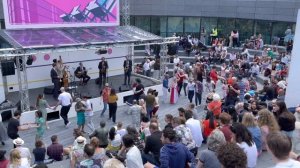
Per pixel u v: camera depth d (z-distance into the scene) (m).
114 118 14.49
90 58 19.59
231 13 27.44
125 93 17.00
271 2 25.91
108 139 9.54
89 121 13.33
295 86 10.81
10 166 6.79
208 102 10.97
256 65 20.73
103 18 19.27
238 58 22.62
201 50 26.23
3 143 12.05
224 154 3.18
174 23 28.72
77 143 7.30
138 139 7.92
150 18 28.72
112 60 20.62
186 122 7.57
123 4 22.64
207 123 8.46
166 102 17.39
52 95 16.56
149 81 19.56
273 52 23.53
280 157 3.02
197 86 16.11
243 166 3.12
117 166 5.20
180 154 5.09
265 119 6.62
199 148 8.23
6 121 13.95
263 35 27.33
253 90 14.16
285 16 25.58
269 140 3.10
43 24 16.94
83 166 6.23
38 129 11.98
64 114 13.75
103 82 18.36
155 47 24.81
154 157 6.51
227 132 6.28
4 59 14.38
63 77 16.52
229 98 13.48
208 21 28.44
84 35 17.08
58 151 8.75
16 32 15.83
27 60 16.56
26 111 13.88
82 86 18.09
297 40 10.52
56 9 17.28
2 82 15.02
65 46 14.87
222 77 19.34
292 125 6.86
